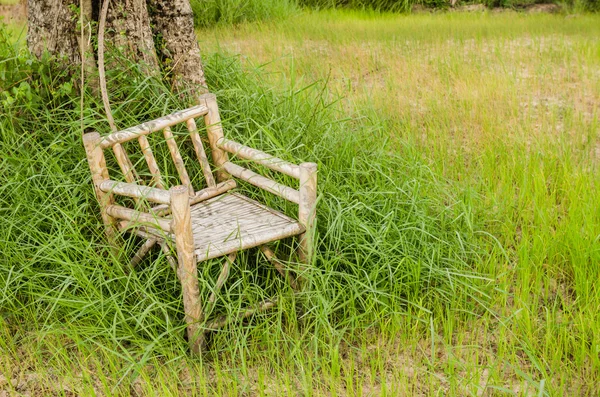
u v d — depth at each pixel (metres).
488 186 4.77
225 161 3.79
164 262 3.60
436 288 3.67
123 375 3.13
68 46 4.02
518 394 3.11
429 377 3.20
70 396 3.14
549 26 9.91
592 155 5.43
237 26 9.99
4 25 4.30
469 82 6.99
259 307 3.39
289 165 3.37
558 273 3.98
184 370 3.27
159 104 4.08
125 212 3.37
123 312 3.45
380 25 10.08
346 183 4.24
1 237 3.64
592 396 3.08
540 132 5.84
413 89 6.94
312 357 3.33
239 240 3.21
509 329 3.49
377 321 3.55
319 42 8.82
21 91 3.78
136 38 4.08
